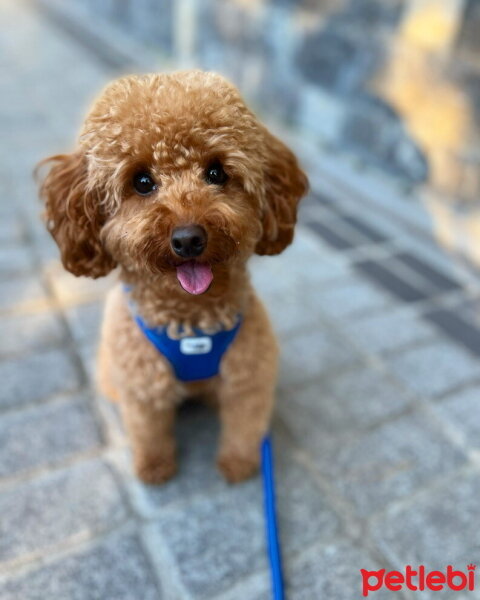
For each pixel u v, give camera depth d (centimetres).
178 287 34
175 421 51
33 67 168
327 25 102
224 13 134
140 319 38
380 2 89
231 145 32
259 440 44
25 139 112
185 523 41
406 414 52
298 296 69
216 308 37
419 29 83
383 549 40
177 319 38
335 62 103
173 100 30
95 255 37
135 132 30
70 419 49
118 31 215
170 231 30
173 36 168
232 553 39
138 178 32
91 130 33
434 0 79
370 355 60
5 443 46
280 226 39
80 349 57
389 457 47
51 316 62
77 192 35
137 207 32
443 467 47
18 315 62
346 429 50
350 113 103
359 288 72
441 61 80
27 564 37
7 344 57
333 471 46
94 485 43
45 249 75
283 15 114
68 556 38
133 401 41
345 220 90
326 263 77
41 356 56
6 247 75
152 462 44
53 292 66
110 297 44
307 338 62
